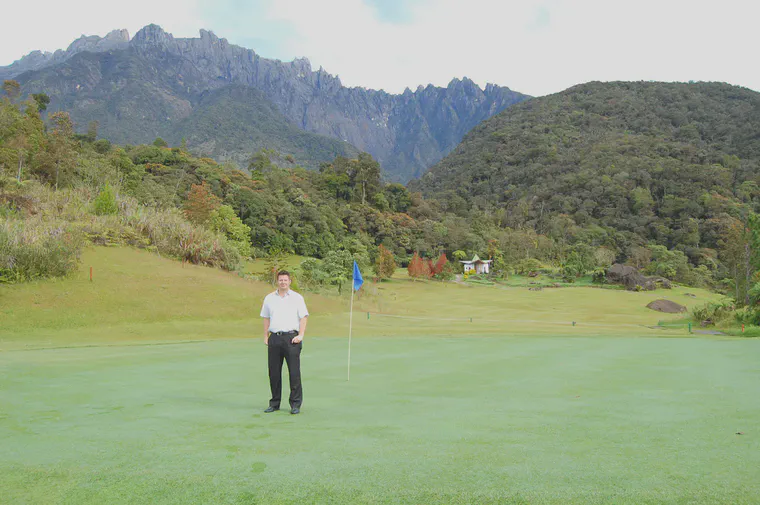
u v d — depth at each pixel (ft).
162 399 21.12
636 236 398.21
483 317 133.80
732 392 22.21
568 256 333.83
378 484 10.27
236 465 11.57
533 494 9.64
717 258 351.05
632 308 175.01
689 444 13.26
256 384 25.84
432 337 62.69
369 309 124.16
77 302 74.33
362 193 437.99
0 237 78.69
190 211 197.26
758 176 455.22
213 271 113.09
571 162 579.89
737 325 90.53
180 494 9.82
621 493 9.66
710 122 620.90
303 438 14.19
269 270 142.00
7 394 22.04
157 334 68.18
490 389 24.07
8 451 12.80
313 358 39.24
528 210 496.64
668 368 31.22
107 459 12.09
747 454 12.21
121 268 92.22
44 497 9.69
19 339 59.72
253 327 78.43
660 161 502.38
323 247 308.81
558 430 15.14
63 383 25.55
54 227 96.27
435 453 12.48
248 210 312.50
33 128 193.26
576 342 53.57
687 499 9.34
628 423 16.07
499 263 322.14
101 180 197.47
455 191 629.92
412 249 363.15
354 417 17.43
